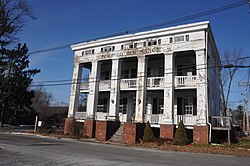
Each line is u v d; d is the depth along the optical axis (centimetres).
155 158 1343
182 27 2416
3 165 923
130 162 1143
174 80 2464
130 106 2983
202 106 2241
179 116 2370
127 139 2350
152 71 2878
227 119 2403
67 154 1341
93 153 1450
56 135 2877
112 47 2886
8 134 2952
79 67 3153
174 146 2020
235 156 1638
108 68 3262
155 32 2572
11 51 4300
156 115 2486
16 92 4519
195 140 2198
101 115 2847
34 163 985
